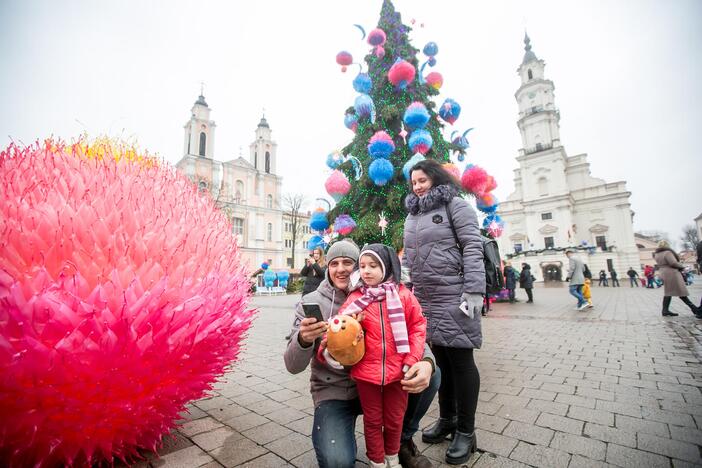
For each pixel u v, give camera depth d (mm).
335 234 6422
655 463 1671
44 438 1251
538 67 43906
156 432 1655
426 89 6988
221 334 1691
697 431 1977
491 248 2074
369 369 1467
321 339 1581
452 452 1753
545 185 39844
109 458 1437
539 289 24672
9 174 1468
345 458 1386
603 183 40500
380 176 5109
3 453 1258
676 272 6727
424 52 6055
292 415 2432
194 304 1490
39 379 1149
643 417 2191
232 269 1941
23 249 1222
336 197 5434
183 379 1561
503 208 44375
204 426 2234
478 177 4508
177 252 1552
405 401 1542
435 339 1894
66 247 1277
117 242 1400
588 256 35344
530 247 39719
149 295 1352
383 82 6652
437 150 6621
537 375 3205
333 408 1554
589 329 5656
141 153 2082
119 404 1312
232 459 1811
